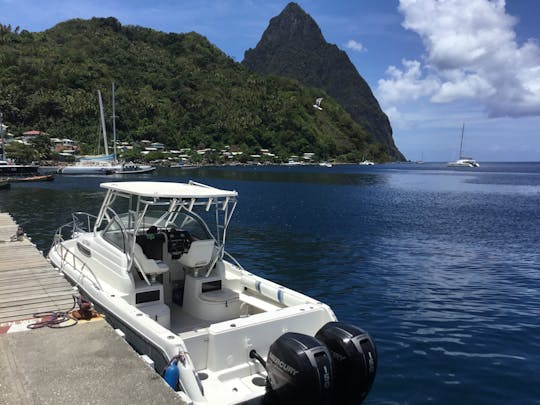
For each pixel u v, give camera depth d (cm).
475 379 773
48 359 487
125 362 482
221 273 688
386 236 2277
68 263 882
